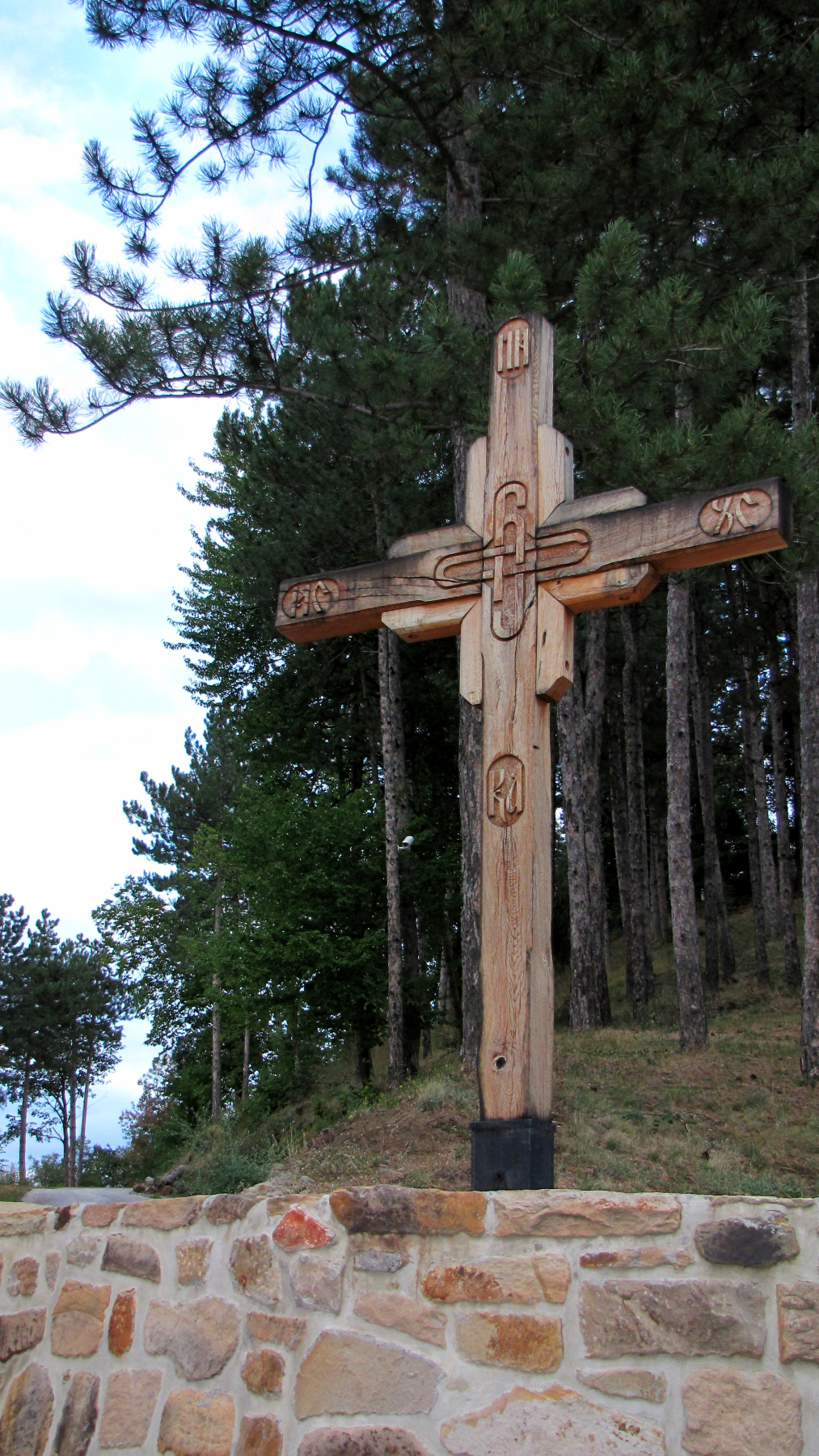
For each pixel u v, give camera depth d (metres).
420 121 13.70
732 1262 3.18
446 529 5.65
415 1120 12.55
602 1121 12.35
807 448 10.65
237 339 11.87
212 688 26.92
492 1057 4.78
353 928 20.69
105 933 36.72
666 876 34.50
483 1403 3.30
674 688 17.52
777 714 25.05
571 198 13.42
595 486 12.47
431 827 22.41
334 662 25.31
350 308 12.70
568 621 5.22
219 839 32.06
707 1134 12.04
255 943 20.30
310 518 20.59
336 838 20.58
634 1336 3.21
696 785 34.19
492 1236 3.47
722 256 13.93
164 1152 32.44
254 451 20.94
